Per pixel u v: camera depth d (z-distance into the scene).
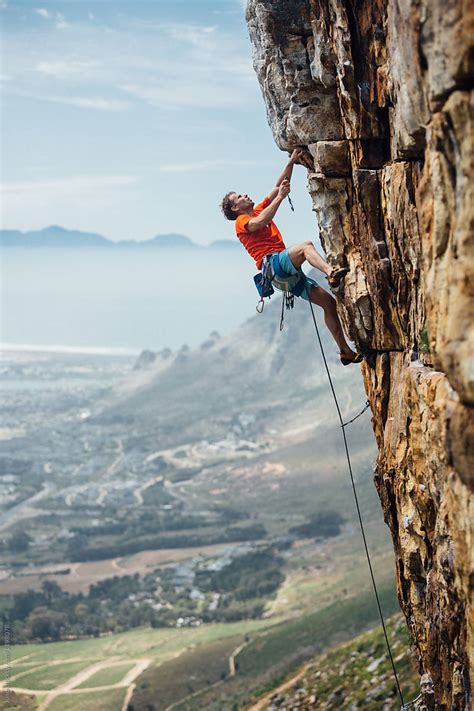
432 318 7.28
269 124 11.66
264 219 10.98
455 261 6.75
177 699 129.88
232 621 193.00
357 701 63.47
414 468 9.46
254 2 10.85
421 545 9.98
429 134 7.06
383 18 8.91
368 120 9.56
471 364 6.61
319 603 190.12
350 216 10.56
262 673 132.00
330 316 11.17
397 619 88.38
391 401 10.49
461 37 6.27
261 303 11.45
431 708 10.80
